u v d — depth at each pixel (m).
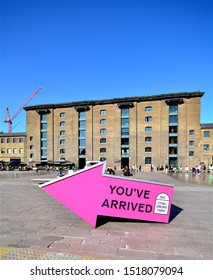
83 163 53.12
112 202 5.27
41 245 4.01
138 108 50.25
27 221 5.73
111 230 4.94
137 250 3.81
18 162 56.16
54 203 8.32
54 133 55.19
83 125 53.66
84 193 5.23
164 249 3.87
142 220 5.63
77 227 5.18
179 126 47.12
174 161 47.31
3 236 4.52
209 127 45.16
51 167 47.75
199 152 45.25
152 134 48.66
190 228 5.12
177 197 9.73
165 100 48.38
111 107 51.81
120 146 50.09
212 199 9.20
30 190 12.12
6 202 8.54
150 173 35.28
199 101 46.56
